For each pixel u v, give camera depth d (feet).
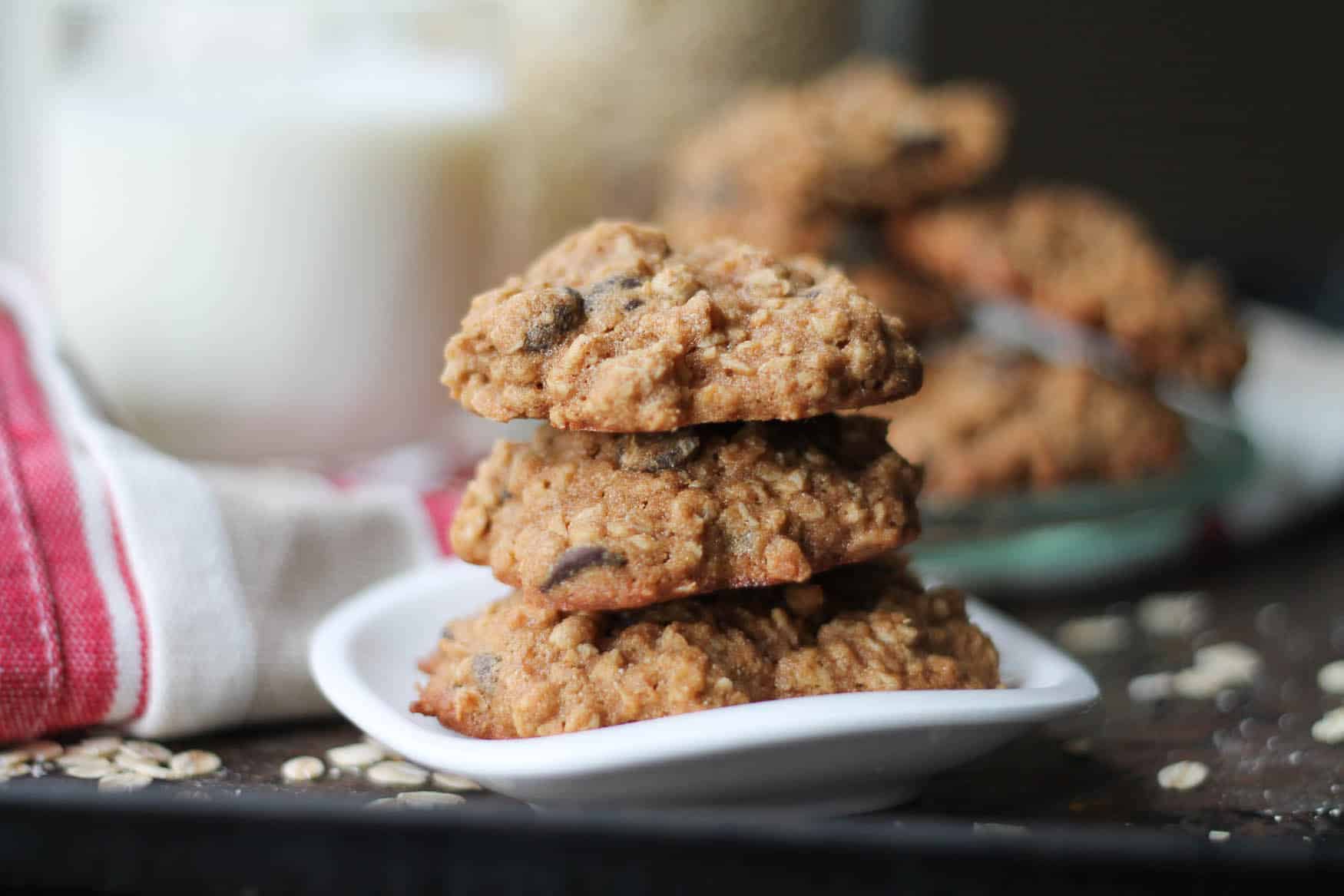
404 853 1.19
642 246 1.27
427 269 1.81
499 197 1.88
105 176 1.73
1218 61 3.12
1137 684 1.51
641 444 1.24
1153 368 1.84
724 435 1.25
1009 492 1.72
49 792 1.21
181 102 1.73
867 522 1.24
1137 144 3.15
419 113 1.78
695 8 2.07
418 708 1.26
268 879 1.20
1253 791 1.32
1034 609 1.67
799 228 1.91
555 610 1.25
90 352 1.77
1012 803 1.29
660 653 1.23
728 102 2.10
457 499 1.55
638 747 1.16
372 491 1.54
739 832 1.17
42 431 1.50
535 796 1.20
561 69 2.05
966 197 2.02
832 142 1.92
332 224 1.76
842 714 1.17
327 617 1.41
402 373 1.82
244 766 1.32
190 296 1.75
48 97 1.78
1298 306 2.59
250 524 1.42
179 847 1.20
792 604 1.26
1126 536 1.72
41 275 2.40
